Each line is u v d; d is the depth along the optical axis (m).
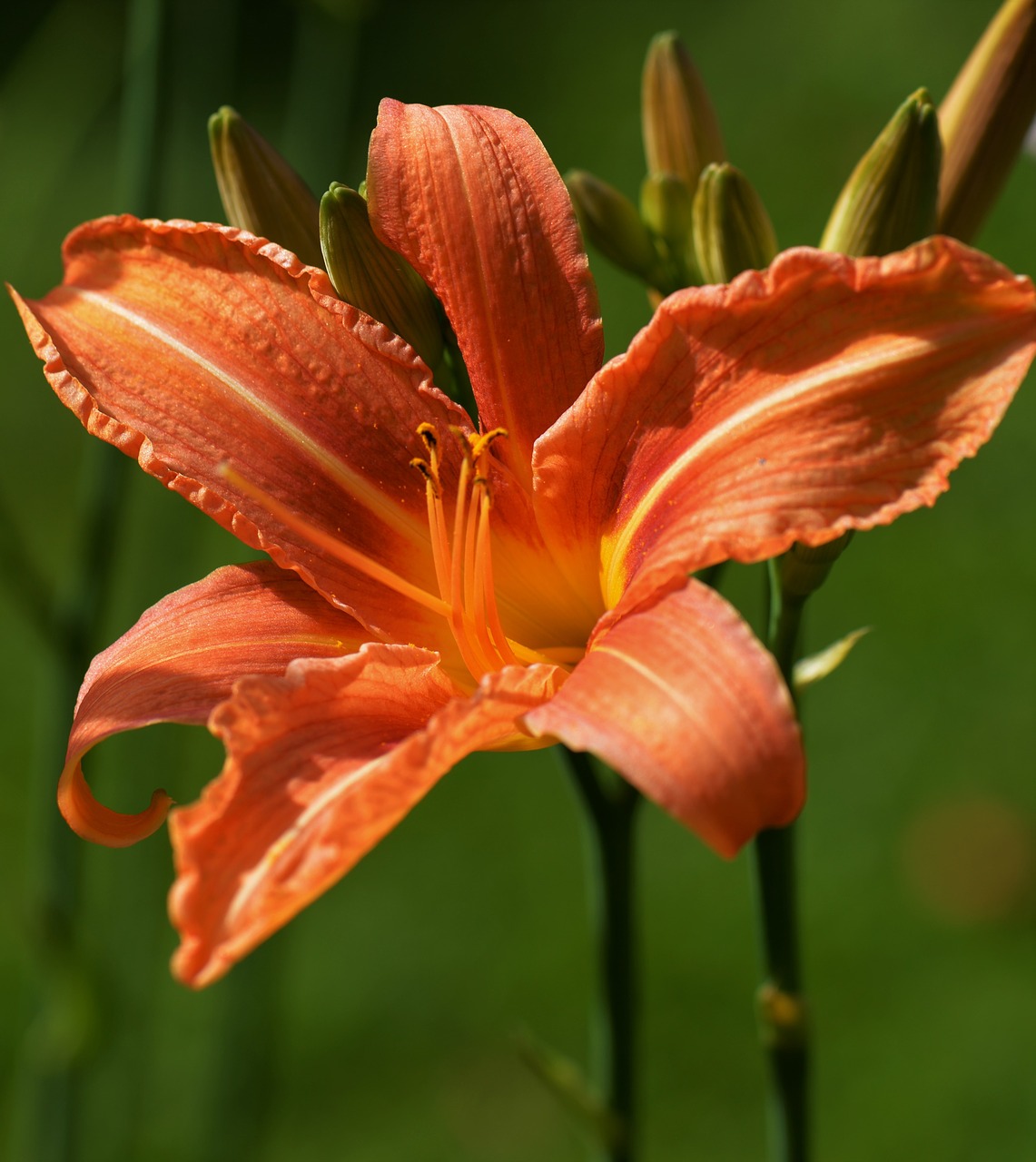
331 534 0.45
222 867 0.41
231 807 0.41
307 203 0.46
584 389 0.44
